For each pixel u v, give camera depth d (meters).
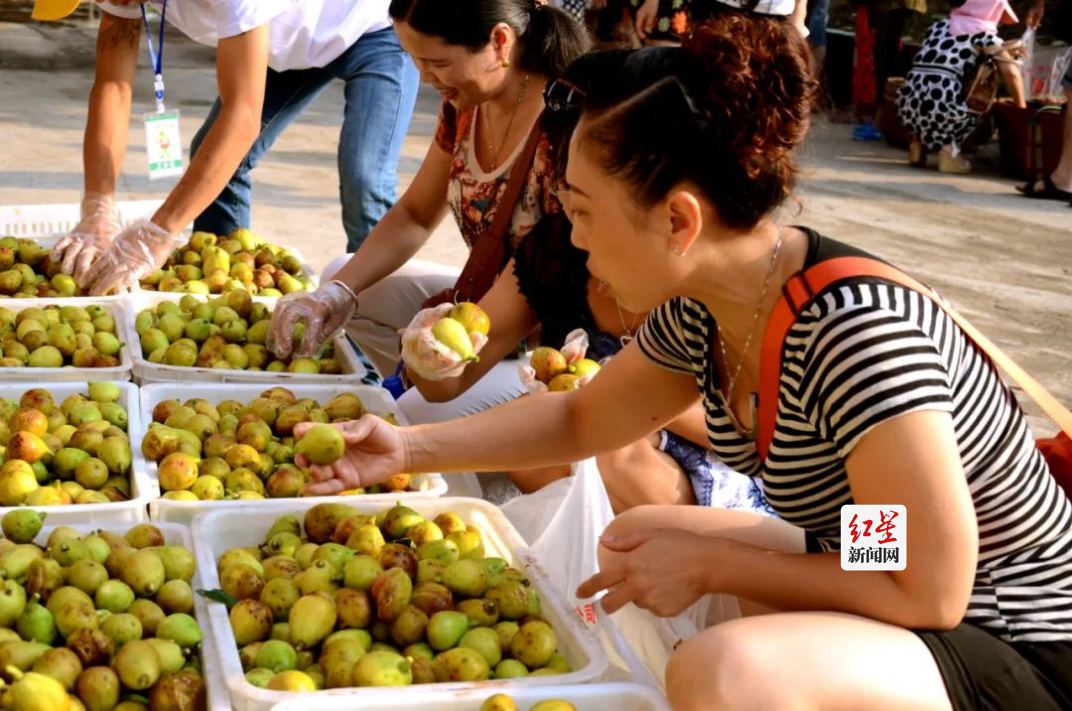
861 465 1.65
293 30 3.82
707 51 1.58
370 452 2.13
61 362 3.03
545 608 2.08
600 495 2.54
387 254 3.45
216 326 3.25
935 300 1.72
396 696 1.71
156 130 3.76
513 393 3.11
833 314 1.66
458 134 3.18
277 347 3.16
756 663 1.64
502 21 2.76
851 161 9.12
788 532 2.25
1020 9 11.40
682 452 2.84
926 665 1.68
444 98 3.11
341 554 2.10
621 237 1.68
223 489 2.47
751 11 5.45
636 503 2.82
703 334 1.92
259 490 2.51
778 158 1.62
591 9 6.35
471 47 2.75
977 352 1.76
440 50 2.75
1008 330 5.57
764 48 1.58
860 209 7.70
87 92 9.68
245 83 3.35
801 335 1.69
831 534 1.95
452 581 2.07
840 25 12.19
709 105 1.57
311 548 2.16
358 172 4.07
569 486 2.69
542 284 2.79
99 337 3.11
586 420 2.20
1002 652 1.72
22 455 2.43
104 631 1.83
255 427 2.65
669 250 1.68
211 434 2.65
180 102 9.59
